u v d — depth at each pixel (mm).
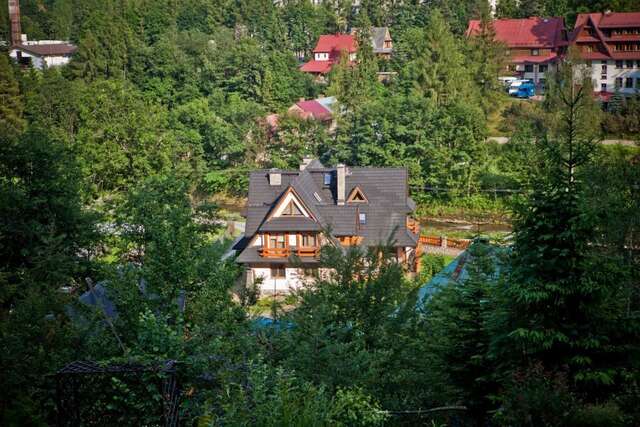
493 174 66875
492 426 18438
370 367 17812
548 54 99000
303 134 73000
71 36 138500
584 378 16734
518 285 17188
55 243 28297
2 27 137750
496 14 117312
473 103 79500
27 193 32062
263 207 49156
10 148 32594
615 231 18922
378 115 69438
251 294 23734
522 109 81500
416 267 47719
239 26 121500
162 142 67000
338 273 21312
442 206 66875
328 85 93562
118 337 18938
